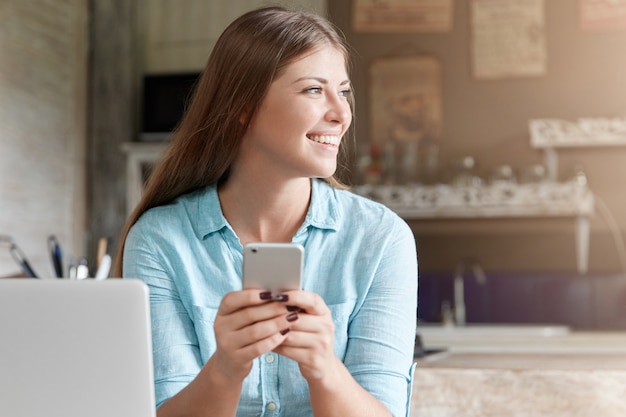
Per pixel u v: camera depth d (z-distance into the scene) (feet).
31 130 14.40
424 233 15.19
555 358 6.54
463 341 12.16
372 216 4.23
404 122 15.37
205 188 4.29
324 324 3.38
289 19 3.94
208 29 16.85
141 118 16.87
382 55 15.48
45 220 14.87
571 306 14.89
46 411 3.09
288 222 4.21
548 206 14.26
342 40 4.09
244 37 3.95
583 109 15.02
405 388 4.01
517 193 14.34
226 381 3.46
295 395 3.99
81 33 16.19
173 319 4.05
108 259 7.63
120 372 3.04
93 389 3.06
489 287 15.15
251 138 4.02
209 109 4.09
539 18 15.15
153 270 4.09
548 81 15.12
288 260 3.24
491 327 14.40
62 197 15.46
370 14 15.49
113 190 16.17
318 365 3.42
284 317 3.32
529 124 15.03
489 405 5.84
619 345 12.13
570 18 15.10
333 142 3.94
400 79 15.42
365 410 3.60
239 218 4.19
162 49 17.01
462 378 5.91
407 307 4.11
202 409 3.56
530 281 15.02
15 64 13.88
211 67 4.08
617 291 14.78
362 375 3.92
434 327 14.61
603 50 15.01
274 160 3.96
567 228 14.80
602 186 14.90
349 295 4.05
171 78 16.16
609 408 5.65
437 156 15.23
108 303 3.00
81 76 16.19
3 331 3.06
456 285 15.12
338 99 3.90
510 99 15.20
